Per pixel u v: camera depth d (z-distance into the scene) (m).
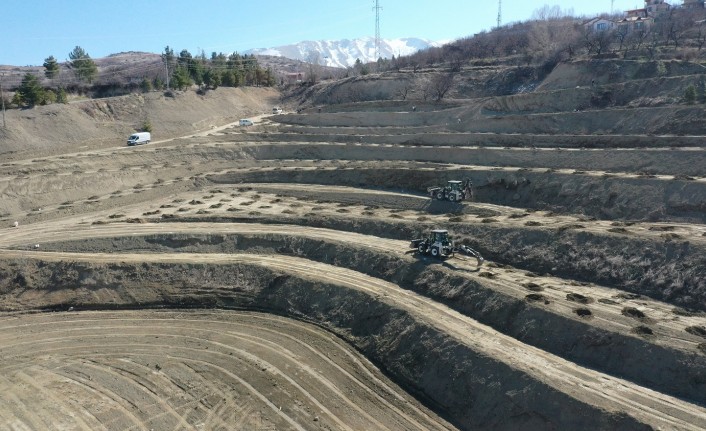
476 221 50.78
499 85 109.50
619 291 37.91
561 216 51.91
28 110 86.31
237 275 46.03
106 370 34.78
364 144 84.56
